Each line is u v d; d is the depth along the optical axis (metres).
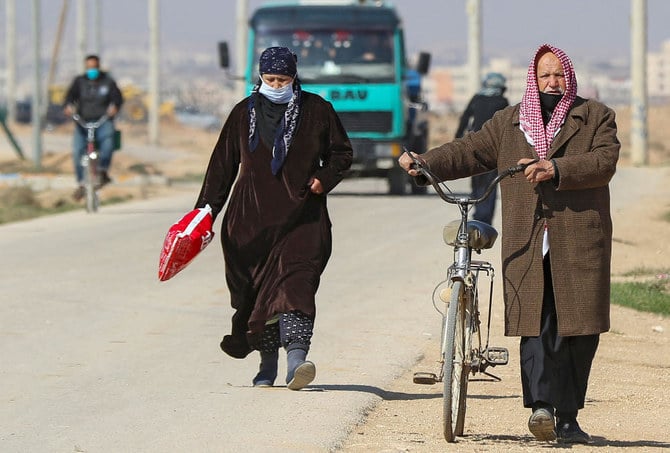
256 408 20.83
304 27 66.25
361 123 66.38
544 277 18.66
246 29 131.62
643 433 20.22
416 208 60.12
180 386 22.62
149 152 153.62
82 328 28.61
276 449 18.06
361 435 19.28
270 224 21.62
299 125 21.78
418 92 74.75
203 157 133.38
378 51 66.38
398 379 23.73
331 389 22.52
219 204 22.06
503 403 22.09
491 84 41.31
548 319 18.64
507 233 18.70
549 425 18.34
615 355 27.16
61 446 18.28
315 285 21.59
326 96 66.19
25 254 42.31
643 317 31.73
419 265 39.50
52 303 32.09
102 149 58.75
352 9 66.38
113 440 18.62
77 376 23.50
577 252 18.48
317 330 28.53
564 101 18.75
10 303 32.00
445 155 19.09
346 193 73.12
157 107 170.00
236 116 21.98
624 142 172.12
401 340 27.39
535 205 18.59
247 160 21.81
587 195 18.56
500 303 31.77
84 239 46.91
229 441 18.55
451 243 19.47
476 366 19.23
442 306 31.89
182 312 30.92
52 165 107.62
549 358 18.56
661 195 67.69
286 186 21.73
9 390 22.23
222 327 28.92
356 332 28.28
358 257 41.53
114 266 39.19
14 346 26.44
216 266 39.62
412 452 18.17
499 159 19.02
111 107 58.78
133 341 27.12
